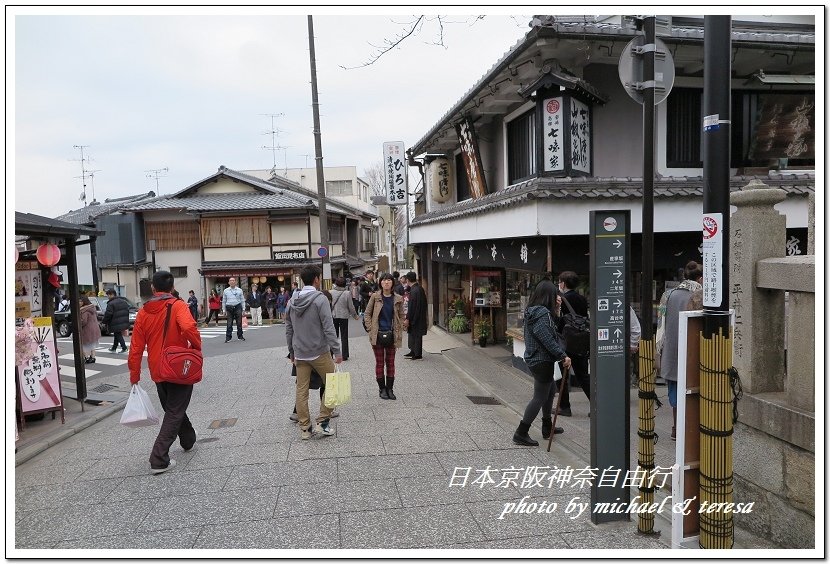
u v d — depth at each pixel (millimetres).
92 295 21328
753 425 3803
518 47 7180
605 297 4023
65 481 5203
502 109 10367
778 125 8859
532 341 5684
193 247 29547
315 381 6480
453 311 15695
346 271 34031
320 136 17500
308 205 27891
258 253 28641
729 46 3086
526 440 5887
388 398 8141
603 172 8250
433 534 3980
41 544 3945
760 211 3830
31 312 7590
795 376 3541
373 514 4309
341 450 5809
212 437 6449
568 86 7234
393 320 8078
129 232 29234
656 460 5332
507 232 8133
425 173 18062
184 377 5309
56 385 7176
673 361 5594
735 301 3988
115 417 7980
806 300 3453
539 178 7523
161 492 4832
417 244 17938
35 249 8781
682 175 8297
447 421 6887
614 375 4055
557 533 3980
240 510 4418
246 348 14867
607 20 7859
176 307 5395
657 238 7840
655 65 3973
